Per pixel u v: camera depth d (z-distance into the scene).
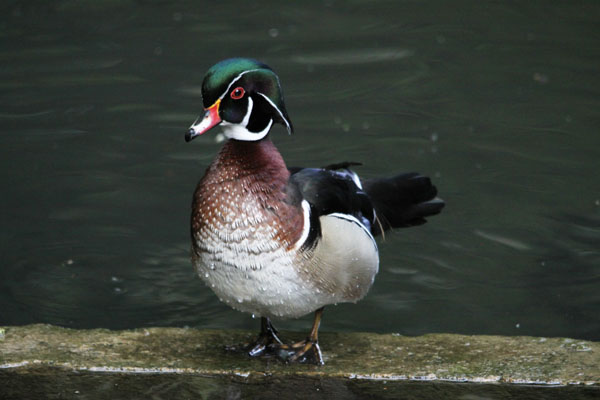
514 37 16.05
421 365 7.21
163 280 10.15
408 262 10.45
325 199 7.39
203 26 16.36
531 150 12.78
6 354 7.22
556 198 11.66
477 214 11.38
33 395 6.64
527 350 7.45
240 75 6.95
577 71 14.86
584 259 10.37
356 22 16.61
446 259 10.49
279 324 9.37
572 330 9.07
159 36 15.99
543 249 10.62
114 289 9.91
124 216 11.32
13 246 10.58
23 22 16.42
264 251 6.91
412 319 9.40
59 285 9.91
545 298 9.66
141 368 7.07
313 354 7.46
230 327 9.27
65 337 7.62
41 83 14.39
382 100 14.13
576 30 16.31
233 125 7.04
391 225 9.12
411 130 13.30
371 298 9.80
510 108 13.86
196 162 12.61
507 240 10.82
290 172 7.88
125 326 9.20
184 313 9.51
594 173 12.20
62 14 16.78
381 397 6.71
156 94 14.20
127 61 15.11
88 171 12.25
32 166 12.27
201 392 6.78
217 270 7.08
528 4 17.19
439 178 12.11
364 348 7.65
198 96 14.18
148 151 12.80
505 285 9.95
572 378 6.88
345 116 13.70
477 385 6.86
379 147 12.86
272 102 7.04
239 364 7.25
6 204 11.41
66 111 13.67
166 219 11.32
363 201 8.25
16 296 9.65
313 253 7.09
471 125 13.44
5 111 13.57
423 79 14.69
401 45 15.74
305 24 16.50
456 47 15.70
